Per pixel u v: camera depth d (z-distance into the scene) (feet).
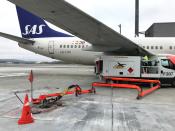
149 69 43.60
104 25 37.73
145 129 17.56
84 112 22.89
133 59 43.86
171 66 42.88
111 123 19.10
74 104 26.76
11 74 76.79
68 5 30.71
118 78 43.32
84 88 41.32
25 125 18.52
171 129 17.63
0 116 21.25
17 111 23.20
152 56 45.32
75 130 17.21
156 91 38.81
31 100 27.17
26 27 70.38
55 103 26.78
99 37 46.34
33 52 69.97
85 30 42.52
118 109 24.36
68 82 50.70
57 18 36.88
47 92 36.06
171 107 25.61
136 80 42.06
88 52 62.03
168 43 58.23
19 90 38.29
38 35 69.21
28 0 29.14
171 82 43.04
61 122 19.35
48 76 67.31
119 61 44.60
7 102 27.84
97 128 17.72
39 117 20.90
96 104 26.91
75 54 63.98
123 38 45.14
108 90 39.52
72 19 36.83
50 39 67.00
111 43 50.39
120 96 33.09
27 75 72.08
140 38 61.00
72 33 45.57
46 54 67.82
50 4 30.53
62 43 65.26
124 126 18.28
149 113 22.67
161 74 42.96
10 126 18.26
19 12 70.18
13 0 29.32
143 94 32.83
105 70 45.42
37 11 33.71
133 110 23.94
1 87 42.24
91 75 71.15
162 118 20.83
